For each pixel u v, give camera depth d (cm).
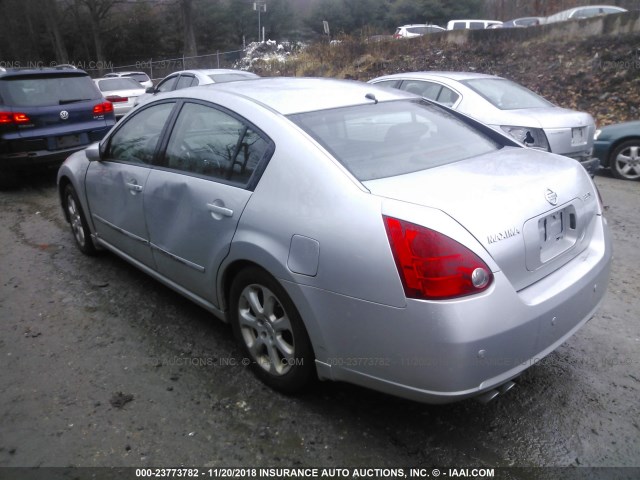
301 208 266
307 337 275
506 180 272
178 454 261
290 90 344
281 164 282
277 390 306
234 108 321
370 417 287
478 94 716
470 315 225
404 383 242
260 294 304
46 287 452
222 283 321
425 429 278
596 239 305
